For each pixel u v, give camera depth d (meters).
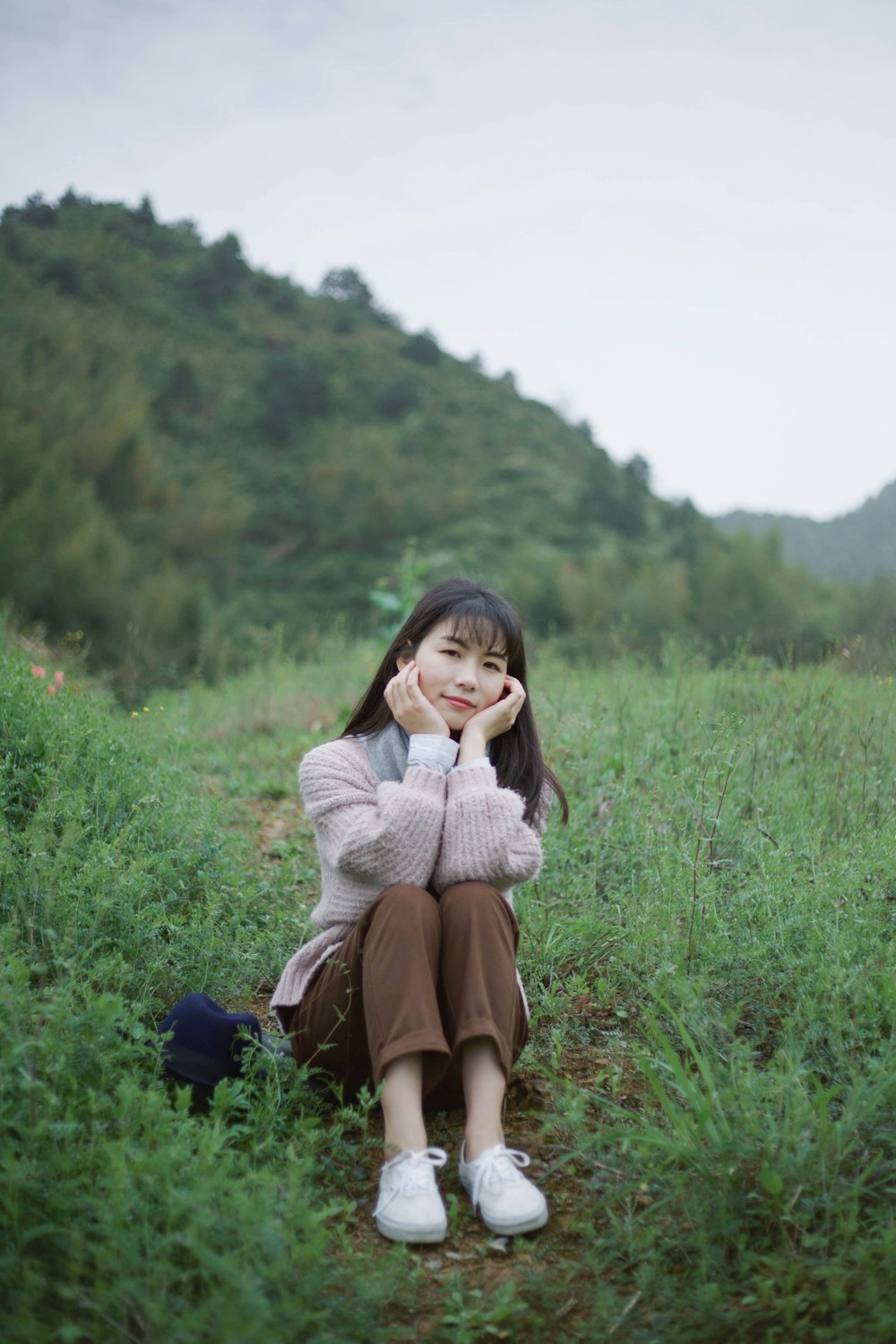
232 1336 1.47
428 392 93.00
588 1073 2.60
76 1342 1.58
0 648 5.45
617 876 3.52
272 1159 2.12
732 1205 1.96
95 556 26.84
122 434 52.59
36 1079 2.01
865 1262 1.74
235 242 99.19
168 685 8.91
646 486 83.25
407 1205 1.99
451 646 2.62
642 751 4.48
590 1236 2.02
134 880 2.83
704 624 9.30
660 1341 1.71
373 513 66.38
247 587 57.50
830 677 5.01
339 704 7.17
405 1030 2.10
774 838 3.45
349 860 2.35
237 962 2.96
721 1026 2.40
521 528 68.69
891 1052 2.26
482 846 2.36
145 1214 1.73
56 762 3.41
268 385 81.88
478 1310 1.80
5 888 2.71
